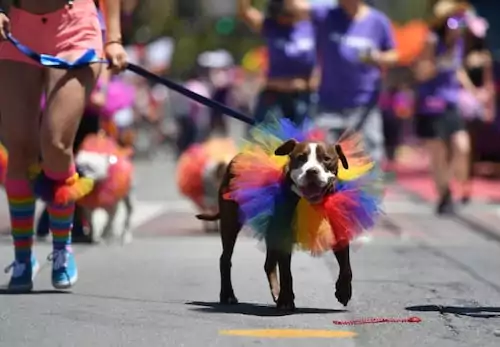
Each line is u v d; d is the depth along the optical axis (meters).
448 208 21.61
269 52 17.61
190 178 18.95
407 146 45.22
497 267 14.24
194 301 11.31
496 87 28.94
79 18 11.51
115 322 10.08
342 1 17.55
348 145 10.46
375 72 17.58
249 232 10.51
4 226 19.50
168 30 63.88
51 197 11.65
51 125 11.34
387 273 13.54
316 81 17.92
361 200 10.14
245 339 9.30
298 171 9.85
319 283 12.57
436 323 10.14
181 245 16.39
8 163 11.86
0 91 11.66
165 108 49.84
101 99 16.03
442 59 21.61
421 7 59.59
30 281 11.93
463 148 21.67
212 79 43.25
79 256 14.96
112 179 15.81
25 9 11.52
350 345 9.11
